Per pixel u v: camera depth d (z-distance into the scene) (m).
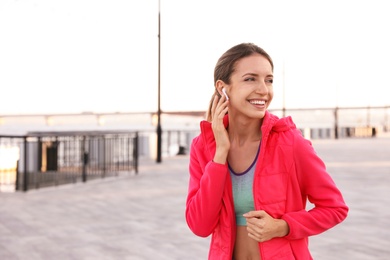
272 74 1.50
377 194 7.60
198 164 1.67
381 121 35.69
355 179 9.57
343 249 4.43
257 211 1.42
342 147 20.30
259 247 1.46
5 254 4.47
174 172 11.98
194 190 1.64
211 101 1.60
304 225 1.43
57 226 5.68
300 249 1.49
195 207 1.55
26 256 4.40
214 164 1.49
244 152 1.53
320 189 1.47
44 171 11.74
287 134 1.49
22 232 5.38
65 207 7.00
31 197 8.04
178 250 4.55
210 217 1.52
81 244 4.82
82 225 5.73
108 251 4.54
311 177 1.47
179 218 6.10
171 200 7.56
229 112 1.56
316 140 27.42
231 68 1.50
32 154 11.85
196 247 4.66
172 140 20.59
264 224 1.40
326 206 1.47
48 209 6.85
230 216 1.51
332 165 12.50
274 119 1.49
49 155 11.91
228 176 1.52
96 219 6.09
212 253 1.59
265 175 1.46
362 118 34.31
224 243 1.53
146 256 4.35
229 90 1.52
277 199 1.46
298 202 1.48
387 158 14.59
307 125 30.94
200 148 1.64
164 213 6.45
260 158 1.46
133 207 6.94
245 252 1.53
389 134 34.09
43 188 9.13
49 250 4.60
